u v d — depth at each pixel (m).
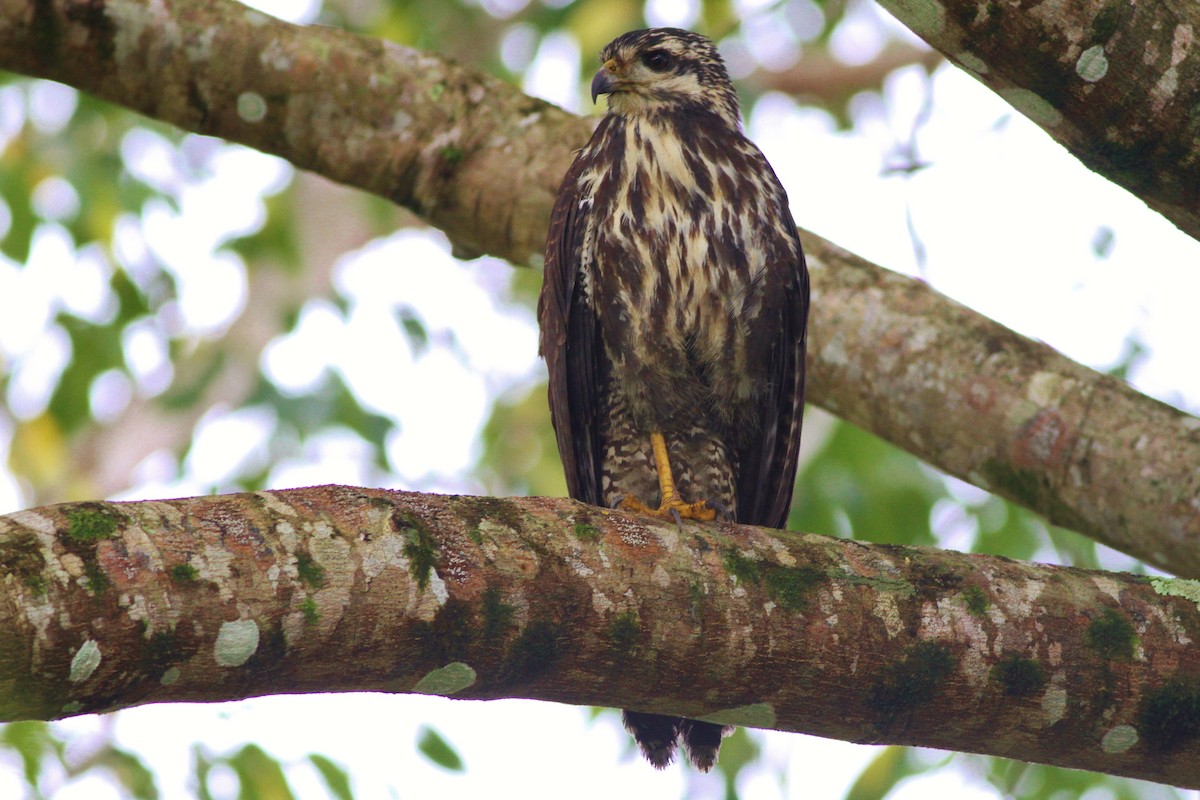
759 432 9.38
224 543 4.95
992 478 8.16
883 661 5.80
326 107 8.70
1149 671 5.95
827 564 5.90
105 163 14.69
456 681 5.41
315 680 5.15
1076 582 6.10
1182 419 7.77
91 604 4.62
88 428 16.14
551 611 5.46
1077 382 7.99
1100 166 6.17
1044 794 11.82
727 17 15.38
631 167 8.98
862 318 8.56
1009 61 5.88
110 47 8.37
